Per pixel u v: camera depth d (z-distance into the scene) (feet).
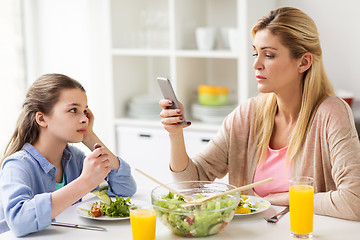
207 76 12.14
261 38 6.01
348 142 5.73
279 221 5.16
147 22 11.39
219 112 10.69
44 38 13.12
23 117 5.95
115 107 11.66
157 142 11.17
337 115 5.93
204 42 10.77
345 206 5.24
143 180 11.41
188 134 10.78
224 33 10.77
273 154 6.47
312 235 4.77
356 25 10.61
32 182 5.77
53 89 5.80
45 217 4.91
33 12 13.07
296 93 6.26
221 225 4.74
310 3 10.93
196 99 11.80
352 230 4.91
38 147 5.98
